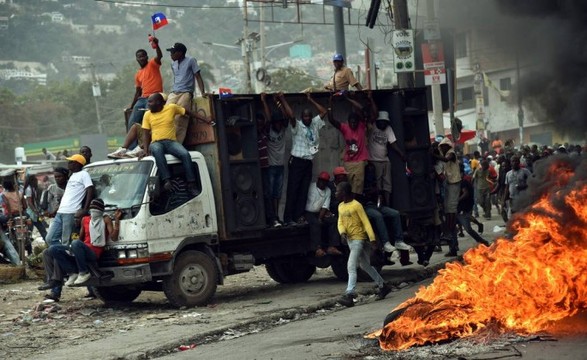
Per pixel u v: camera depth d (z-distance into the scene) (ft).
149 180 67.41
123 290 74.79
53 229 71.72
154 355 51.72
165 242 68.03
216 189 72.49
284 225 76.13
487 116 270.46
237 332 58.13
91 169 72.38
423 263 85.97
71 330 61.26
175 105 71.15
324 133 80.59
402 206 82.58
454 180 91.71
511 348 43.93
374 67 143.43
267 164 75.51
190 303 69.00
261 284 84.17
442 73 108.37
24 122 472.44
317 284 80.33
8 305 73.82
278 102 75.61
